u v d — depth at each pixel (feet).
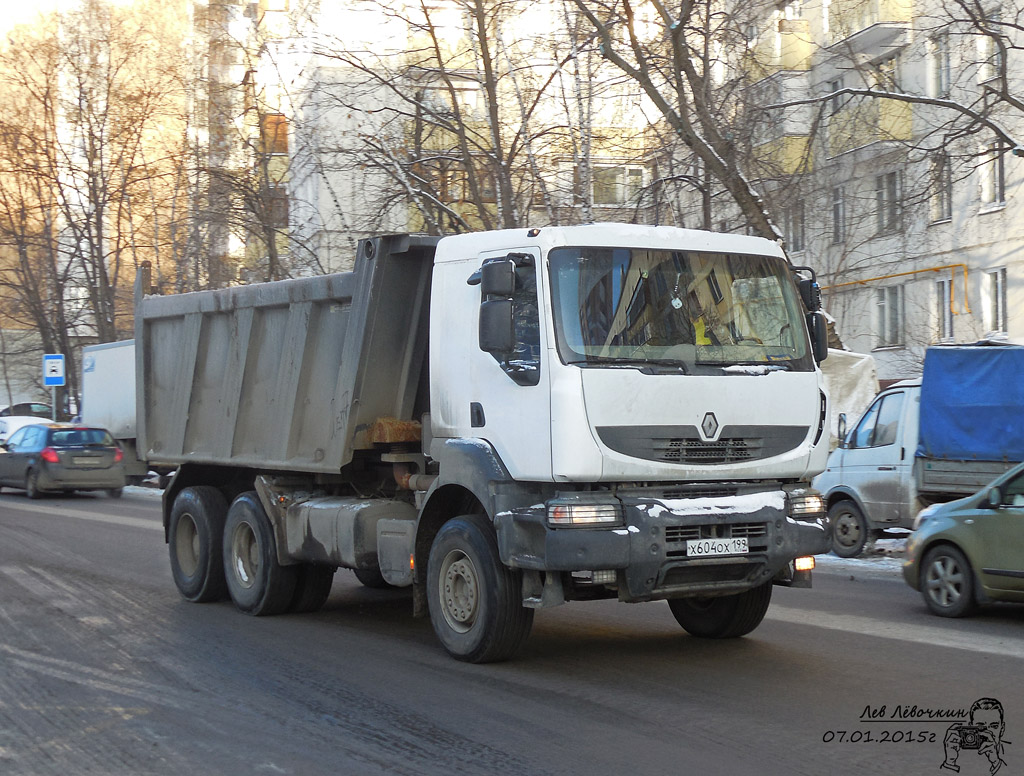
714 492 24.73
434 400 27.25
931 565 33.47
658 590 23.76
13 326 179.22
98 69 128.67
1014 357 43.42
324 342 31.55
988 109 58.39
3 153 129.70
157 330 40.22
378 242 29.27
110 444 90.07
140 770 18.74
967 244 91.45
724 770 18.02
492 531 25.68
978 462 43.96
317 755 19.33
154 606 36.32
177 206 128.67
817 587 39.45
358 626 32.58
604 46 59.11
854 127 76.74
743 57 67.56
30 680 25.44
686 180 66.95
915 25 87.92
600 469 23.39
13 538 56.54
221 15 109.60
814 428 26.14
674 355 24.63
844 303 102.17
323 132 84.99
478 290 26.08
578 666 26.03
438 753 19.26
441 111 74.43
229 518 35.68
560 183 77.61
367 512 29.68
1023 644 28.45
